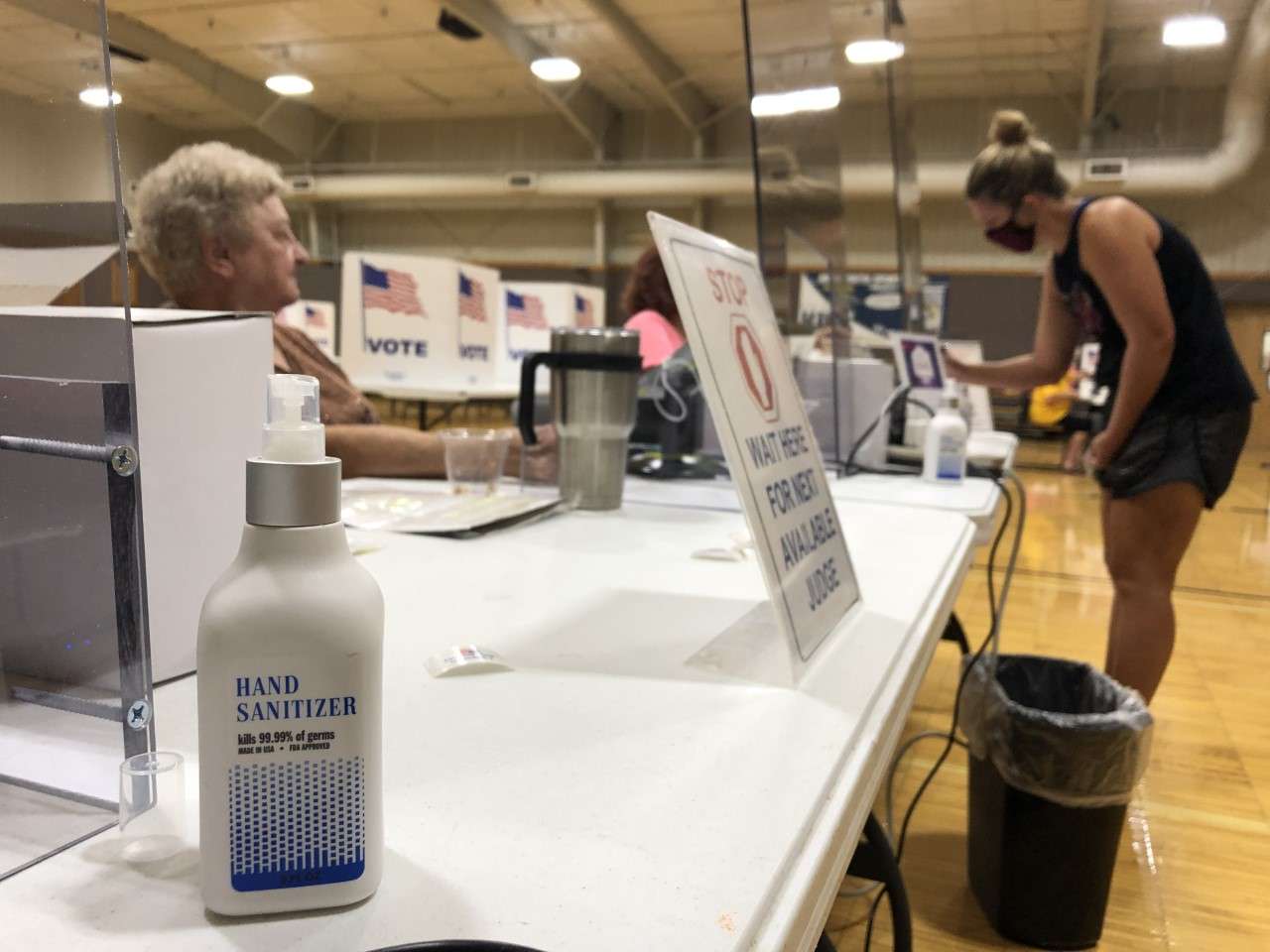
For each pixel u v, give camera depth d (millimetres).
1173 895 1464
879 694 542
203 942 281
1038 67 8836
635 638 615
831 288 1740
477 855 338
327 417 1627
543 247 12492
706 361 583
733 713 491
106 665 349
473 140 12250
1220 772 1924
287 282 1638
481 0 8016
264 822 287
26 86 333
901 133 2389
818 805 394
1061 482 6477
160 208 1515
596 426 1082
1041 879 1301
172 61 9406
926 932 1351
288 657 279
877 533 1045
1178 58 8062
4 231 340
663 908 309
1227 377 1656
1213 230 8570
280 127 11586
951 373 2139
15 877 312
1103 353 1832
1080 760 1255
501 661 546
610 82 10609
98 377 345
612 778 406
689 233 652
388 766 410
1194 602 3350
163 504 495
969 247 10055
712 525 1037
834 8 2064
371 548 852
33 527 344
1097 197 1692
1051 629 2902
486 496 1129
